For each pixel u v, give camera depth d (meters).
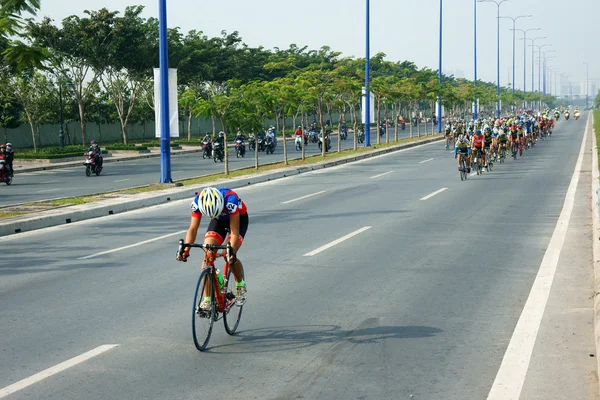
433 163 34.16
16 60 14.42
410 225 14.73
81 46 51.38
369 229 14.30
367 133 49.03
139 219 17.20
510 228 14.08
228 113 29.08
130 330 7.54
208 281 6.86
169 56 58.81
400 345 6.89
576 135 60.19
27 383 5.95
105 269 10.94
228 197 6.99
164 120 24.59
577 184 22.17
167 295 9.13
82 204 19.09
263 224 15.38
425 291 9.09
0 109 52.59
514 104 141.38
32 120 52.94
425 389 5.75
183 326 7.68
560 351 6.55
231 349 6.85
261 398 5.60
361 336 7.21
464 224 14.73
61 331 7.54
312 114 77.69
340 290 9.21
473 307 8.26
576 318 7.59
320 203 19.14
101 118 65.06
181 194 22.19
